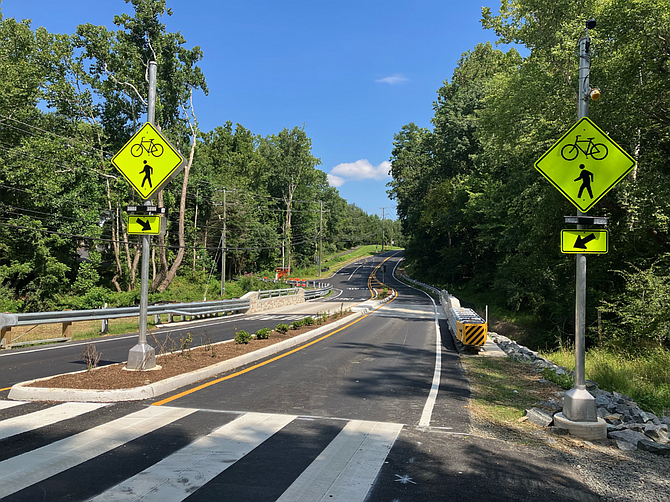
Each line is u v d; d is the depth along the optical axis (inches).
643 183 635.5
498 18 890.7
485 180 1526.8
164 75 1455.5
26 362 391.9
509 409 263.3
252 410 241.4
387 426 219.6
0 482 144.9
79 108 1475.1
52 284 1301.7
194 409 239.5
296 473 158.7
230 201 2287.2
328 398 275.1
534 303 1114.1
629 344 609.6
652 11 580.4
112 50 1461.6
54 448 176.7
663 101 636.1
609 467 177.5
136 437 192.4
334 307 1251.8
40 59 1339.8
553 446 200.5
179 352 390.9
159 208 312.7
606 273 813.9
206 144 2637.8
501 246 1346.0
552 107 719.7
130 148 316.5
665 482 164.4
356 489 147.0
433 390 308.8
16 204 1254.3
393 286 2581.2
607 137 234.4
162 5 1409.9
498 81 1166.3
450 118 1849.2
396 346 543.8
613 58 644.7
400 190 2625.5
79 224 1296.8
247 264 2817.4
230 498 137.4
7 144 1185.4
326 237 4421.8
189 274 2133.4
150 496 137.2
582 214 236.5
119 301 1425.9
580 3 753.6
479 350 516.1
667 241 690.2
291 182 3102.9
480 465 172.7
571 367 455.5
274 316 952.9
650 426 222.8
